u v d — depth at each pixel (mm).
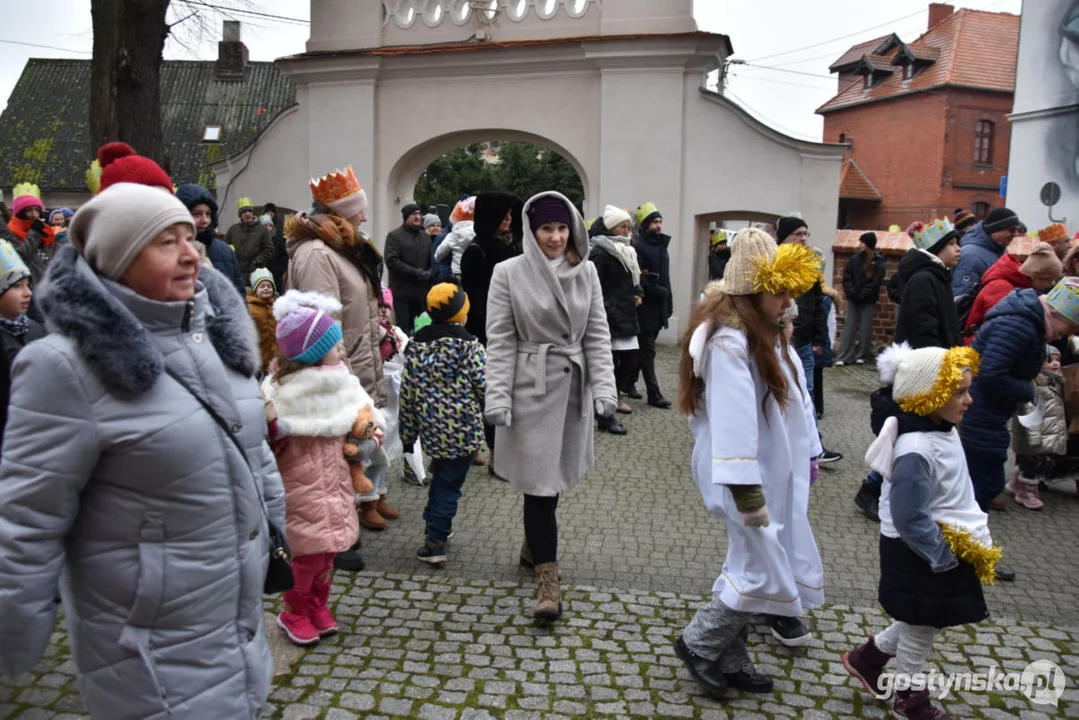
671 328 12156
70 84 29953
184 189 5555
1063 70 15586
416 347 4234
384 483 4891
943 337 4977
